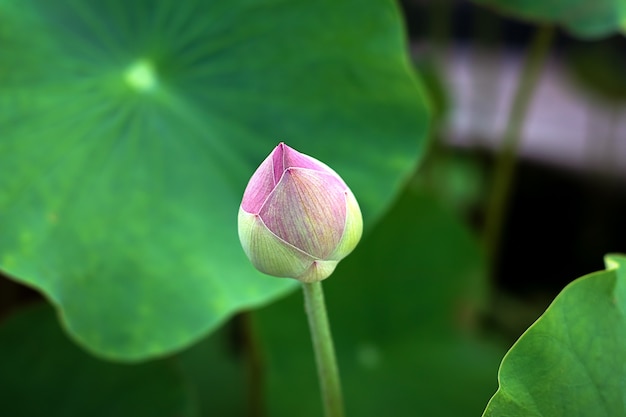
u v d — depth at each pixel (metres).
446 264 1.37
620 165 1.88
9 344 1.24
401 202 1.36
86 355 1.24
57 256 1.15
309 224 0.98
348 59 1.22
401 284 1.36
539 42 1.46
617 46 1.82
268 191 0.98
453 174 1.85
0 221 1.15
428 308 1.37
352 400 1.32
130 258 1.17
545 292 1.78
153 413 1.23
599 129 1.92
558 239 1.84
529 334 1.00
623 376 1.00
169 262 1.18
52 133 1.18
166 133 1.21
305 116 1.22
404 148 1.22
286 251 0.99
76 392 1.23
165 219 1.19
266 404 1.31
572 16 1.24
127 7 1.21
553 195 1.87
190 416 1.23
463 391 1.33
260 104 1.22
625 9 1.22
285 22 1.21
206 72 1.22
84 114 1.19
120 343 1.16
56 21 1.20
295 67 1.22
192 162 1.20
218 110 1.22
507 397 1.00
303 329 1.32
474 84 1.88
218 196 1.20
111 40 1.21
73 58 1.20
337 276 1.34
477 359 1.35
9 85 1.18
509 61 2.08
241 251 1.19
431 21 1.73
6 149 1.16
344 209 0.99
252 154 1.21
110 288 1.16
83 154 1.18
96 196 1.17
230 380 1.45
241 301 1.17
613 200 1.83
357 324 1.35
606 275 1.02
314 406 1.31
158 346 1.16
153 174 1.19
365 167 1.22
